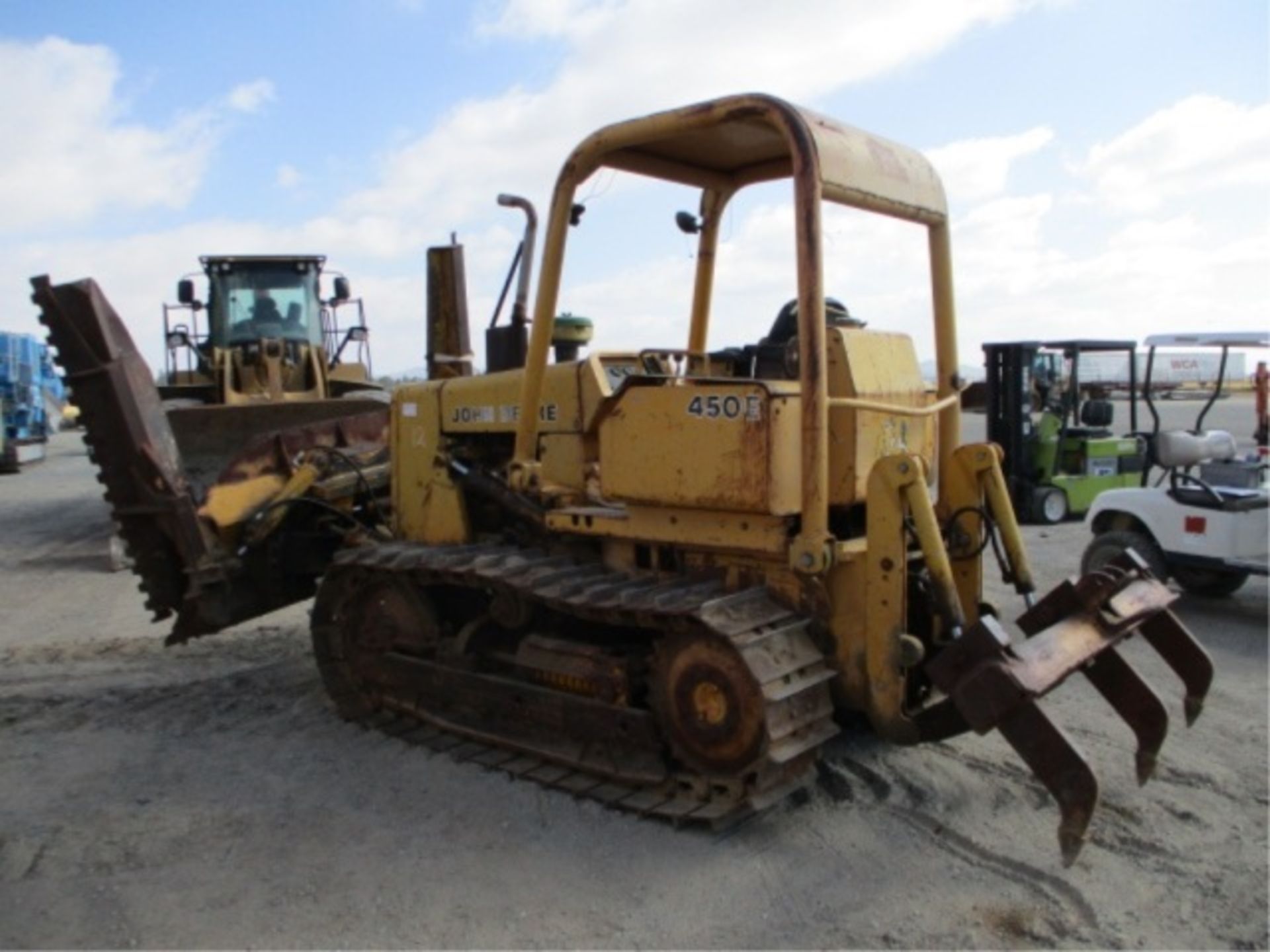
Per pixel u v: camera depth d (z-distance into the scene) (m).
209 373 12.63
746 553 4.34
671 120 4.14
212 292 12.83
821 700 4.02
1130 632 4.11
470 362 7.83
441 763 4.86
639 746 4.38
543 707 4.68
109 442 5.75
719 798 4.15
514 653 5.06
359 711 5.52
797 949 3.30
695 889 3.66
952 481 4.70
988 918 3.45
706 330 5.51
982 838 3.99
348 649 5.65
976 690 3.54
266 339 12.41
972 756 4.73
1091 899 3.55
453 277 7.87
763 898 3.59
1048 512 12.43
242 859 3.98
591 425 4.95
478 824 4.21
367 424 6.72
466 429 5.48
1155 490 7.89
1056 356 12.92
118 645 7.27
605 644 4.65
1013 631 6.89
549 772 4.63
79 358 5.64
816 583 4.18
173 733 5.39
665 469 4.27
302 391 12.72
